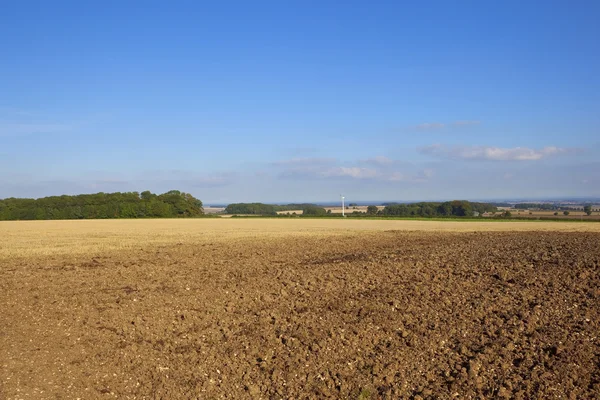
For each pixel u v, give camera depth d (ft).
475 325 33.71
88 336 36.99
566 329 31.37
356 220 232.32
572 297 36.76
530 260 50.96
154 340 36.17
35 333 37.58
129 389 28.50
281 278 55.06
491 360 28.58
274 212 417.90
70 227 174.91
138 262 75.05
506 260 52.44
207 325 39.17
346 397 26.40
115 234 135.85
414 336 32.86
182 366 31.40
